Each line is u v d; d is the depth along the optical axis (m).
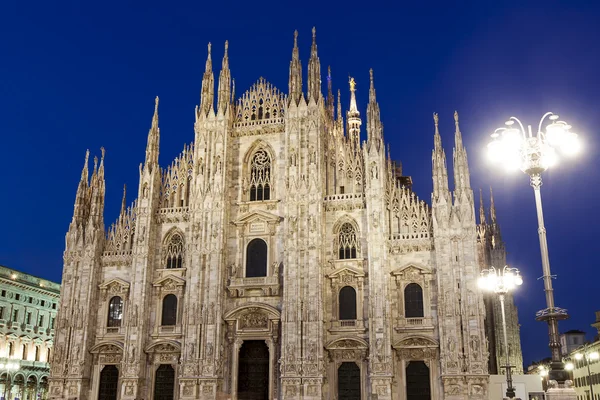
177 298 78.12
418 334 69.56
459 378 66.69
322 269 73.69
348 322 72.31
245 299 76.31
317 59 81.31
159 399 75.38
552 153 35.97
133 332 76.06
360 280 73.06
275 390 72.44
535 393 66.50
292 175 76.88
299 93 80.19
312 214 74.75
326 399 70.44
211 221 78.12
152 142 83.94
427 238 72.75
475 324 67.94
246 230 79.06
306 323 71.44
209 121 82.25
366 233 74.44
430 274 71.56
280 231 77.62
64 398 76.06
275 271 75.38
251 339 74.81
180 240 80.81
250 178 81.56
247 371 74.81
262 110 83.75
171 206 82.62
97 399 76.88
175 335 76.69
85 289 79.62
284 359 70.94
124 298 79.69
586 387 115.50
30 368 106.44
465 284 69.25
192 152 84.25
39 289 110.94
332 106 85.94
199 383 72.88
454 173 73.31
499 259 83.62
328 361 71.69
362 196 75.88
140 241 79.62
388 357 68.44
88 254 80.81
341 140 80.44
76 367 76.81
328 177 78.62
